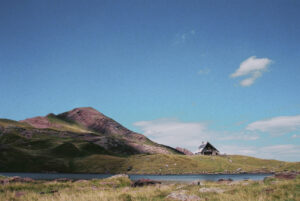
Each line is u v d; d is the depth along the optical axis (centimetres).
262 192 2039
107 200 1855
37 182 3406
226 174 14475
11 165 17250
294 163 17000
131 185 3844
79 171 16762
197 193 2303
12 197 2189
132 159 18188
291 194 1895
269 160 18562
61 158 19162
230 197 1897
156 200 1916
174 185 3497
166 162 16888
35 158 18575
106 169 16700
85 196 2059
